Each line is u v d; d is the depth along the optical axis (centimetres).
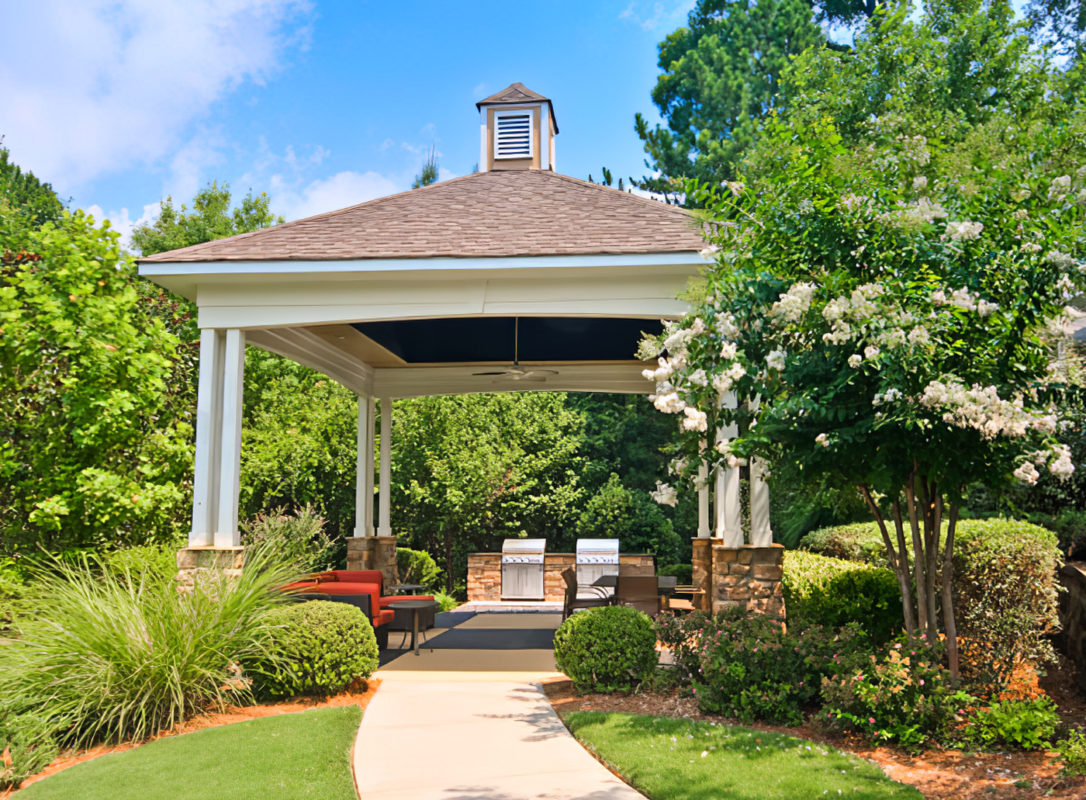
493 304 891
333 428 1900
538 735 617
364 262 870
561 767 537
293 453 1794
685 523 2280
